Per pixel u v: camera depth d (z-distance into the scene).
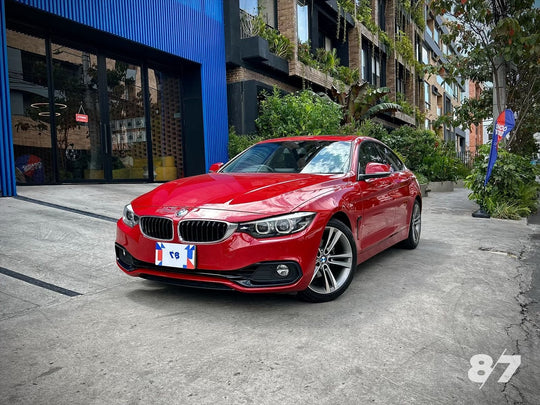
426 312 3.30
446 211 10.26
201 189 3.61
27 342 2.71
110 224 5.96
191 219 3.15
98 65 9.78
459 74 11.22
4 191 6.98
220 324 3.00
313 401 2.06
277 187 3.50
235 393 2.13
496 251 5.65
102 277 4.09
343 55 20.11
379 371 2.37
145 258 3.38
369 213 4.08
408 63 25.31
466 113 13.27
